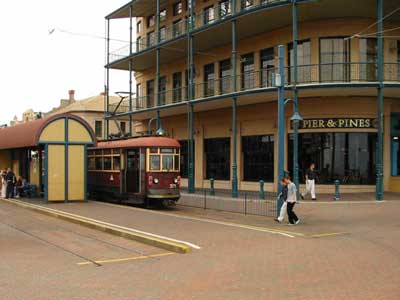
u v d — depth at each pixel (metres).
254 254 11.50
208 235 14.09
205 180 35.69
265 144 30.53
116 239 13.98
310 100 27.70
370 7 25.81
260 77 30.86
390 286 8.43
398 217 18.52
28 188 28.56
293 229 15.86
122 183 24.53
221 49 34.19
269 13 26.56
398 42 28.27
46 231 15.55
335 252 11.71
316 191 27.30
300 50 28.52
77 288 8.47
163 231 14.67
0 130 31.77
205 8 35.25
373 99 27.33
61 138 24.11
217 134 34.69
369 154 27.41
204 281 8.95
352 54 27.36
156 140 23.14
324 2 24.84
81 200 24.56
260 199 24.88
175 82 39.75
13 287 8.52
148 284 8.76
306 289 8.30
